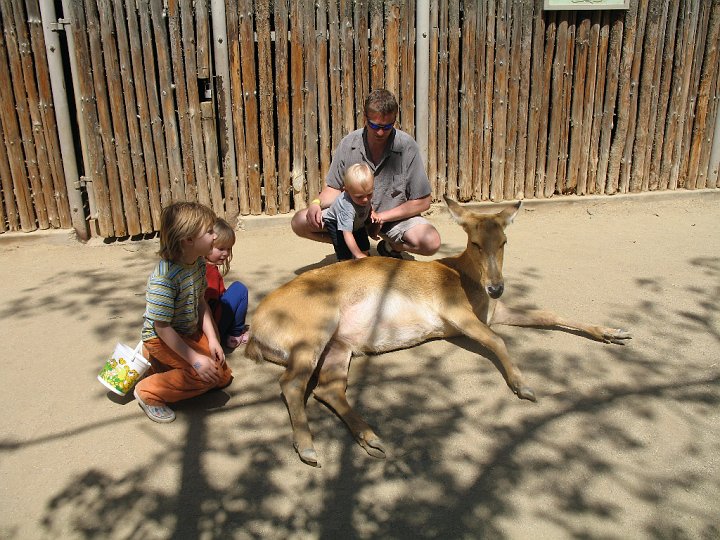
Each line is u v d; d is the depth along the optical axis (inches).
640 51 284.0
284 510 114.2
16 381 156.3
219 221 157.0
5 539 109.0
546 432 134.2
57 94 241.9
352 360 167.2
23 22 235.5
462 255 175.5
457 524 110.2
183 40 247.9
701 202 304.0
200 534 109.1
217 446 132.0
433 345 174.1
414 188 206.5
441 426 137.1
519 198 295.6
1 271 229.6
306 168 272.1
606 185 302.7
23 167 248.4
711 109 300.5
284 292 159.9
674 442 130.5
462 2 269.1
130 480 122.3
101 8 237.6
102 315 191.3
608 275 217.5
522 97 281.6
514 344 171.3
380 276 168.2
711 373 155.2
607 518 111.3
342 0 255.8
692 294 200.5
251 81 257.1
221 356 144.6
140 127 252.4
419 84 270.2
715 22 287.7
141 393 137.5
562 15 274.5
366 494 117.7
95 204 257.1
